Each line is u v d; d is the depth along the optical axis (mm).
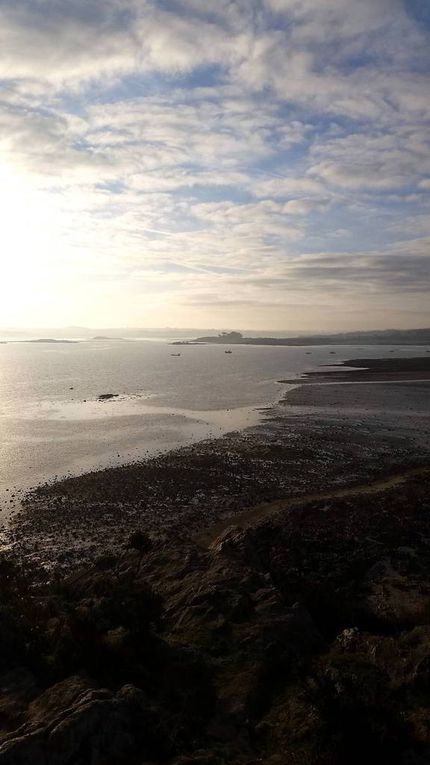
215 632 17641
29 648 15234
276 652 16031
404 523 34688
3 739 10852
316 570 27156
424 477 45562
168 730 11883
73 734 10641
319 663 14969
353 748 11016
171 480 46281
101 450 57875
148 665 15141
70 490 44031
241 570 23156
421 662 14422
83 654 14617
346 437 62656
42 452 57125
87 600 21766
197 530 35469
